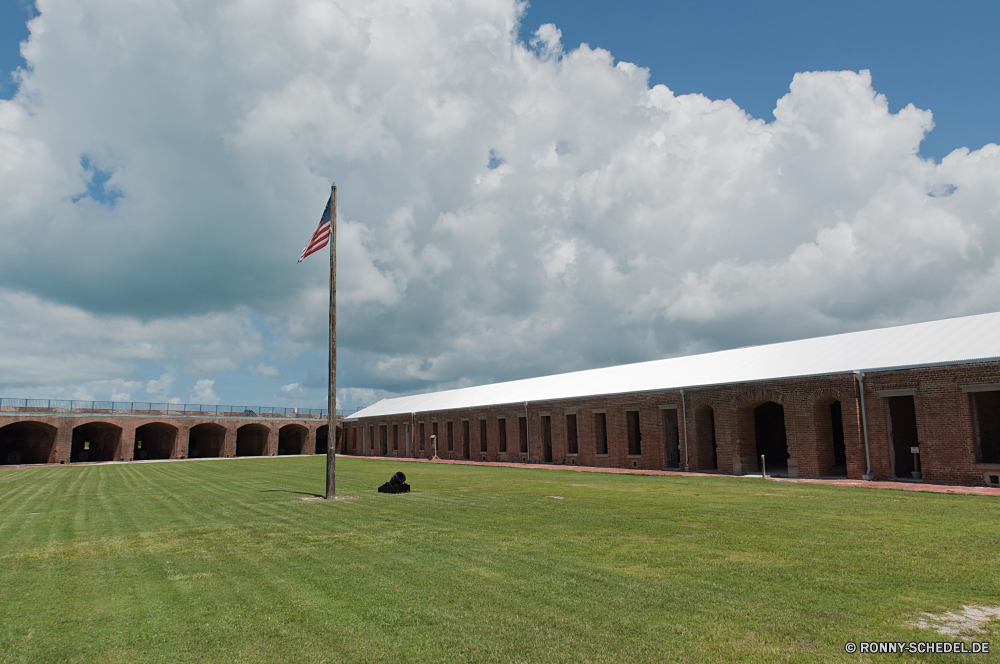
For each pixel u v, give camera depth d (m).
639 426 34.31
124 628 6.41
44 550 10.85
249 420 68.19
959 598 6.91
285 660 5.46
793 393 25.78
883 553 9.30
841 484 21.36
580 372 47.06
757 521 12.63
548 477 27.50
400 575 8.36
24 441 56.94
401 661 5.37
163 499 19.86
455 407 53.06
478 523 12.86
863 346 26.14
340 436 79.62
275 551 10.26
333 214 19.95
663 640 5.73
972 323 23.52
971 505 15.00
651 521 12.81
